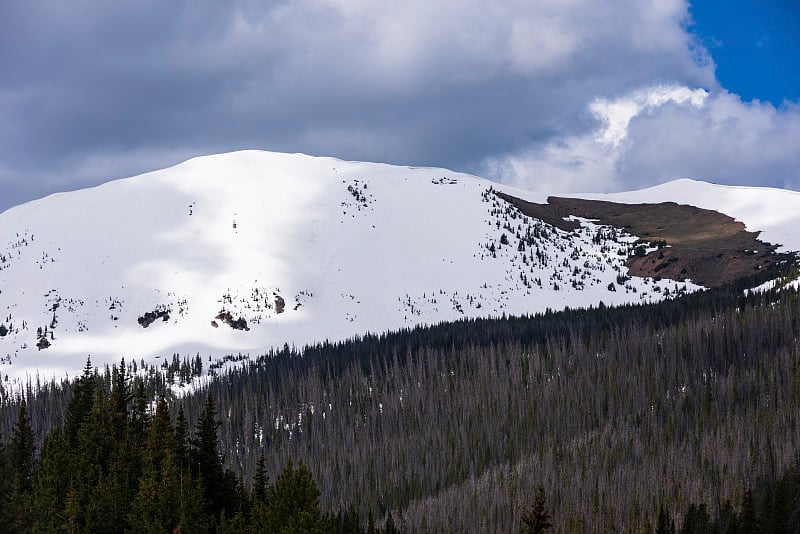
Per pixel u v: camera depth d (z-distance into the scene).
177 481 135.25
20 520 134.50
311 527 116.31
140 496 133.38
